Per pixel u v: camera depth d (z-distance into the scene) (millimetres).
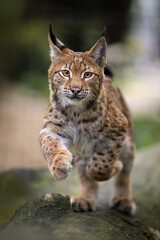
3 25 32531
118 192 9695
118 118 8445
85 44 33844
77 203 8859
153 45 39125
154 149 14961
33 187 12312
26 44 32562
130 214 9375
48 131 7992
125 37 38312
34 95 29125
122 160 9578
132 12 39062
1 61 32125
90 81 7969
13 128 22172
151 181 12008
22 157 19219
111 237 6035
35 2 35406
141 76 34562
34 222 6367
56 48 8195
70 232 5828
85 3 37219
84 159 9141
